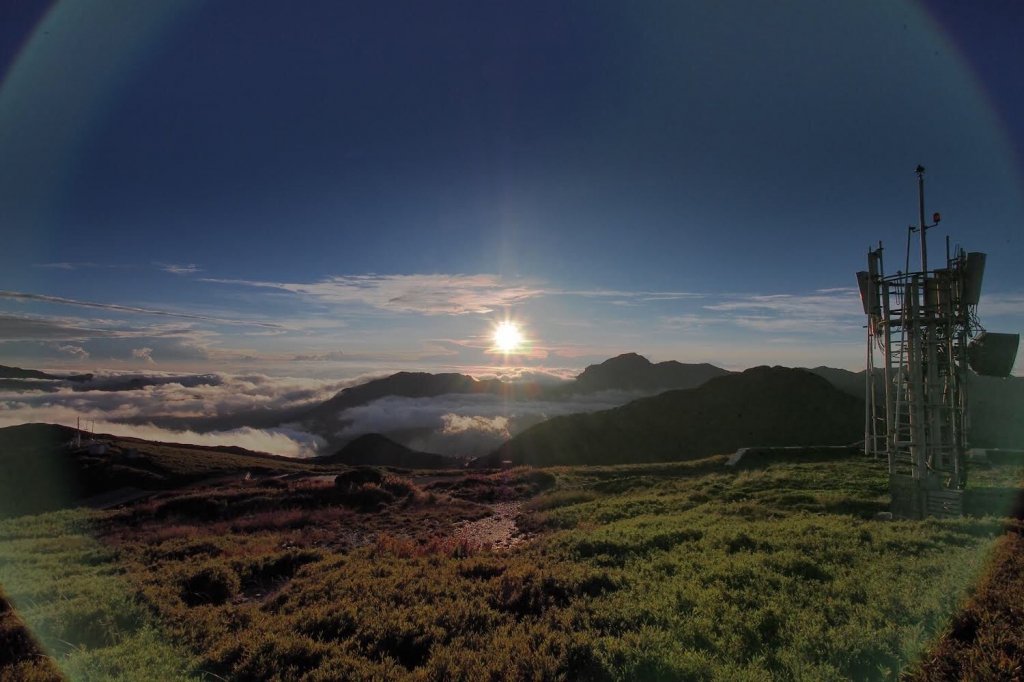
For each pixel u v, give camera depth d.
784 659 7.70
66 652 9.55
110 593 12.21
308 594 12.09
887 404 20.22
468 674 7.79
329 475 53.81
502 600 10.74
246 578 15.35
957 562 11.16
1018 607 8.35
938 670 7.15
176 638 9.98
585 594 10.67
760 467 37.53
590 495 31.48
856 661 7.52
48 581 13.85
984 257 18.77
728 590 10.45
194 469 70.94
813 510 22.00
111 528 28.03
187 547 19.14
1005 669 6.82
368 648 8.92
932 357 19.36
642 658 7.73
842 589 10.22
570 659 7.95
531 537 22.66
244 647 9.17
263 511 31.89
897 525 16.08
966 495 18.48
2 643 9.76
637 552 14.55
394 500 34.22
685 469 41.00
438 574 12.94
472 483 41.22
